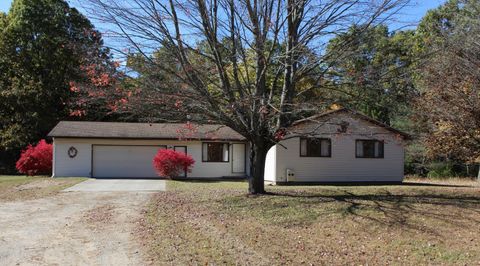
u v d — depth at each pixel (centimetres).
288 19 1347
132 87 1241
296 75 1361
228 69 1372
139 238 966
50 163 2738
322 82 1405
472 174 3094
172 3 1197
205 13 1220
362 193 1603
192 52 1292
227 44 1308
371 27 1314
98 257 807
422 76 1490
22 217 1230
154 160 2536
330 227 1074
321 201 1377
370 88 1360
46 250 856
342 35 1324
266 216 1199
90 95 1208
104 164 2705
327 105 1380
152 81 1232
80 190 1862
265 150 1512
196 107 1276
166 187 1991
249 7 1252
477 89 1348
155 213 1284
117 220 1180
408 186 2039
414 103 1446
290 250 879
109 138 2669
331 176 2370
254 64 1409
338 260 820
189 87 1240
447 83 1368
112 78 1184
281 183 2288
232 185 2097
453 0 1731
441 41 1479
